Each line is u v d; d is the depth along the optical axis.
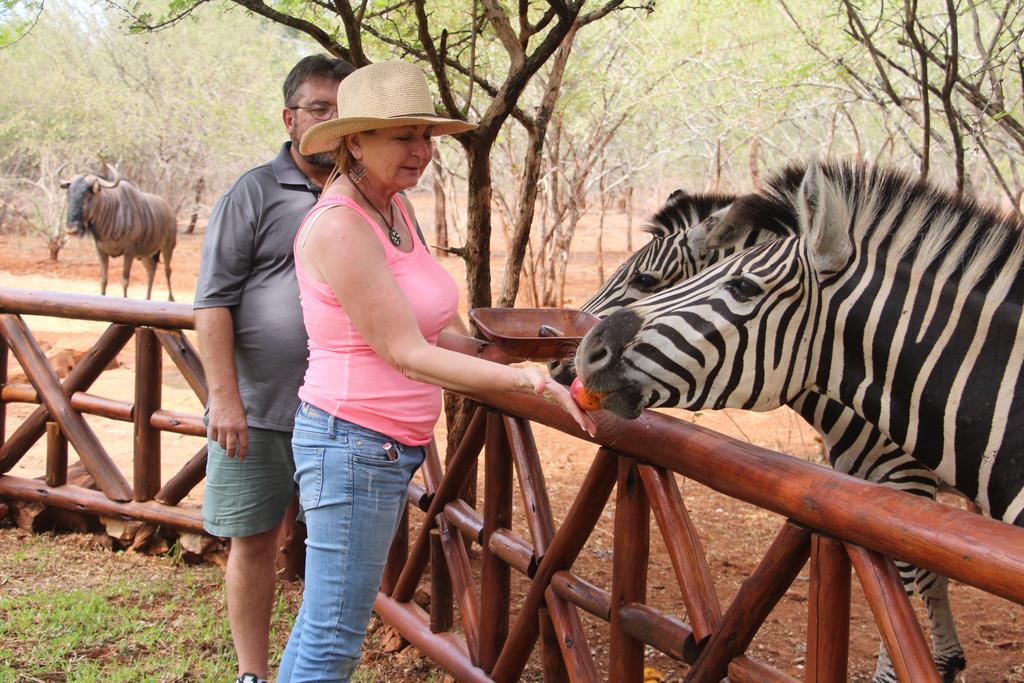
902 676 1.65
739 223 2.83
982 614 3.90
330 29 5.11
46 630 3.46
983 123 5.64
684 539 2.18
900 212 2.35
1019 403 2.23
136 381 4.29
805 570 4.36
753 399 2.30
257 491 2.88
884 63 8.08
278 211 2.81
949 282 2.30
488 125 3.69
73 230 11.77
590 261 16.88
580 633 2.59
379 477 2.25
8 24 4.39
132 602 3.80
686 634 2.16
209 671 3.23
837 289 2.34
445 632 3.24
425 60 4.36
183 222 21.38
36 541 4.46
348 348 2.21
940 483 3.08
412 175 2.20
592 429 1.96
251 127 15.60
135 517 4.29
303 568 3.97
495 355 2.52
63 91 18.20
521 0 3.57
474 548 4.48
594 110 10.38
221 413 2.76
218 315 2.78
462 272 13.93
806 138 12.24
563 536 2.56
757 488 1.92
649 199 19.72
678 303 2.26
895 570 1.71
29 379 4.53
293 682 2.31
